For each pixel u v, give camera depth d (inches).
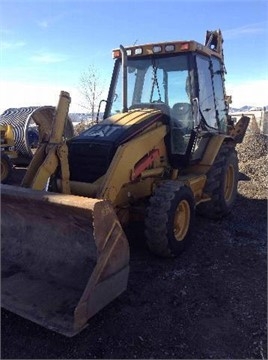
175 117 199.6
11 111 455.8
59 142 152.4
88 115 764.6
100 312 132.3
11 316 129.3
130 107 209.0
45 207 130.5
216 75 238.4
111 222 121.0
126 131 169.3
